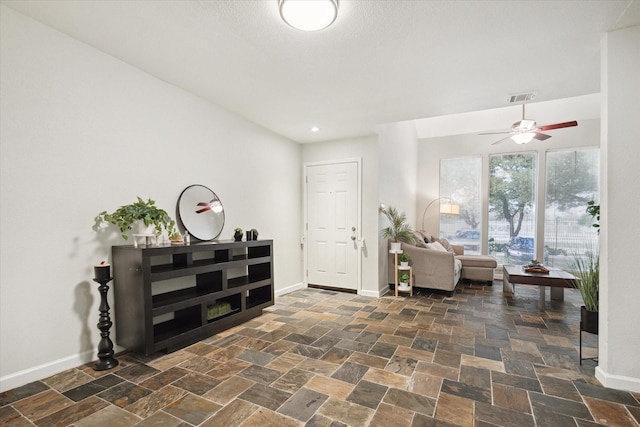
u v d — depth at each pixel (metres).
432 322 3.29
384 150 4.78
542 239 6.04
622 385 1.97
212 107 3.30
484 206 6.51
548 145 6.01
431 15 1.84
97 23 1.98
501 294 4.60
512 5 1.75
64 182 2.13
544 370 2.24
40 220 2.02
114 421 1.63
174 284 2.93
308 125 4.04
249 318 3.35
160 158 2.77
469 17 1.86
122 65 2.47
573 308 3.86
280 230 4.45
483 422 1.65
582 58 2.34
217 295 2.89
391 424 1.63
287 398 1.87
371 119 3.79
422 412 1.74
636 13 1.81
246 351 2.54
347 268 4.64
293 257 4.75
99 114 2.33
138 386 1.98
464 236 6.77
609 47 1.99
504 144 6.37
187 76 2.70
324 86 2.88
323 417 1.69
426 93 3.02
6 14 1.86
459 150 6.76
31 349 1.99
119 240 2.49
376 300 4.20
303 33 2.03
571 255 5.88
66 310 2.15
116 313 2.43
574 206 5.88
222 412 1.72
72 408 1.74
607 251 2.00
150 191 2.69
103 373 2.13
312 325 3.18
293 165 4.77
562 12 1.81
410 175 6.46
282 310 3.71
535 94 3.03
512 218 6.34
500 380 2.09
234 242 3.09
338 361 2.37
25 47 1.94
